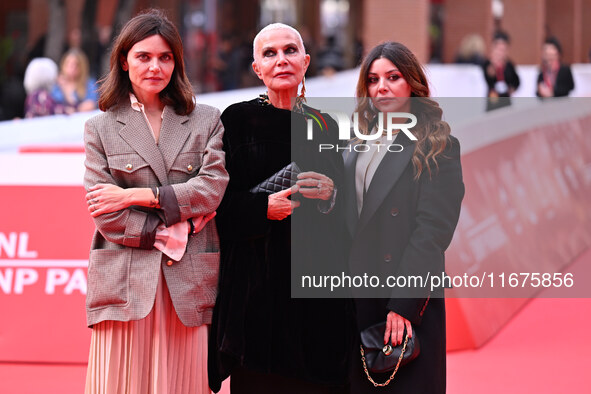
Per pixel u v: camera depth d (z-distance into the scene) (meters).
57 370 10.15
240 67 35.03
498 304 11.55
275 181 7.23
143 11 7.24
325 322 7.36
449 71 28.03
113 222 6.82
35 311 10.46
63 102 19.19
